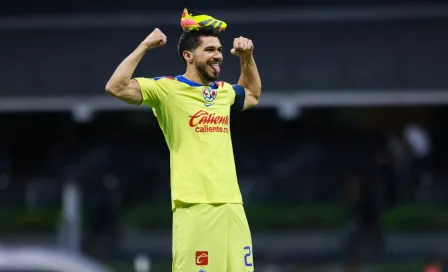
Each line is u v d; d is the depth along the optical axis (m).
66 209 72.00
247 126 103.19
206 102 28.16
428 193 77.25
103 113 105.12
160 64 94.31
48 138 106.81
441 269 63.62
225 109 28.47
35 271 35.16
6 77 99.12
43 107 97.94
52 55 100.12
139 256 70.00
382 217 74.44
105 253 70.44
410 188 77.44
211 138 27.94
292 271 68.50
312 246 72.44
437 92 96.75
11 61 99.88
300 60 98.19
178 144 27.97
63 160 98.19
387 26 100.25
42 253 35.94
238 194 28.12
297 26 100.31
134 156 97.19
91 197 73.25
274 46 98.81
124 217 73.50
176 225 27.88
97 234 71.75
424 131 94.44
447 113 102.38
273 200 76.62
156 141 102.81
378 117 103.06
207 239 27.53
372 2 100.38
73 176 87.31
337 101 96.62
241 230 28.00
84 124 105.81
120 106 97.75
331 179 77.94
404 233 73.25
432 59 98.31
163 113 28.14
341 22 100.44
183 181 27.70
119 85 27.39
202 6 99.75
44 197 77.44
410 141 88.75
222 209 27.62
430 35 99.56
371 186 75.81
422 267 68.12
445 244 72.38
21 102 97.94
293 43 99.25
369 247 72.06
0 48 100.44
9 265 35.16
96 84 98.25
